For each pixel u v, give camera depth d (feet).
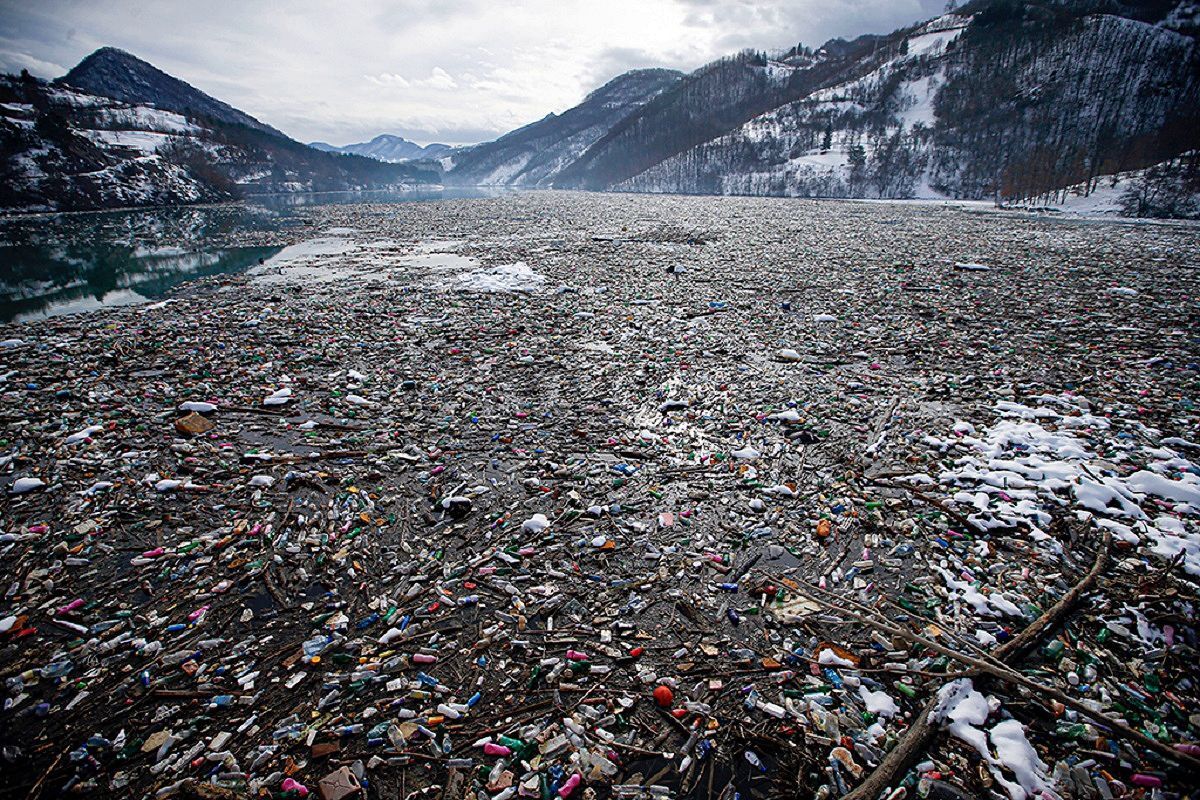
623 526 22.85
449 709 14.76
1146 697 14.69
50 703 14.92
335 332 50.83
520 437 30.81
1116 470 25.53
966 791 12.46
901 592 18.98
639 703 15.03
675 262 85.35
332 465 27.76
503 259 91.86
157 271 86.84
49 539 21.93
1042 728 13.97
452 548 21.56
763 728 14.25
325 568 20.40
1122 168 239.30
